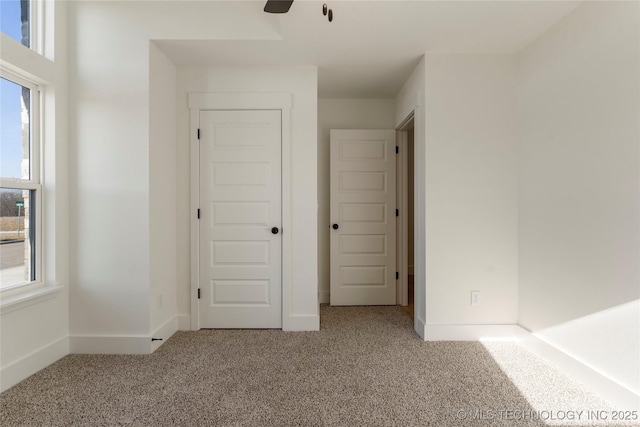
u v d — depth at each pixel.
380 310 3.65
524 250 2.70
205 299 3.04
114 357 2.44
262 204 3.05
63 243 2.46
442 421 1.71
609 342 1.91
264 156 3.04
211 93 3.00
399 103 3.66
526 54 2.66
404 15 2.25
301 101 3.01
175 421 1.71
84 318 2.52
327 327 3.09
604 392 1.92
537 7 2.16
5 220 2.12
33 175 2.32
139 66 2.51
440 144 2.77
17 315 2.08
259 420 1.71
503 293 2.79
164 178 2.77
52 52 2.37
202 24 2.51
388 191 3.85
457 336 2.77
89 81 2.51
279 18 2.35
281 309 3.05
